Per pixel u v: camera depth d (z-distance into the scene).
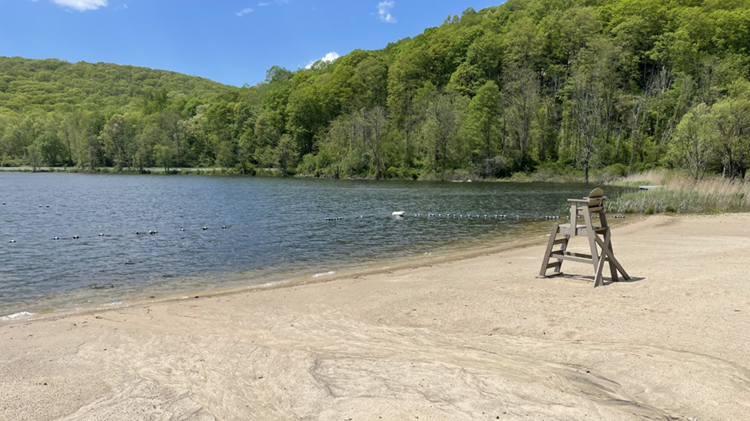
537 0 117.06
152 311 9.66
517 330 7.52
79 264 15.70
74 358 6.91
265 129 106.06
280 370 6.09
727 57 70.31
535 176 68.44
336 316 8.89
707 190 31.89
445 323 8.12
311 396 5.22
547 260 11.33
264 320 8.76
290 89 115.00
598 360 6.07
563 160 72.62
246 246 19.05
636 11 84.31
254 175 100.81
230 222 26.97
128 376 6.14
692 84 68.25
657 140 69.44
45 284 12.98
